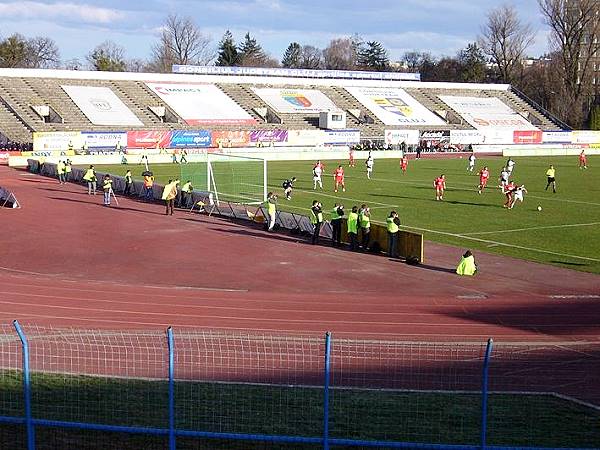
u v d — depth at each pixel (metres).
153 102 104.38
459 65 172.62
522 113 127.62
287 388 16.33
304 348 19.56
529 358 19.36
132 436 13.92
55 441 13.73
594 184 65.94
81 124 94.12
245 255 34.59
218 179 64.62
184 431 13.22
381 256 34.50
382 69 191.50
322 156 94.94
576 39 132.38
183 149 89.50
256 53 191.75
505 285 28.89
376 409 15.27
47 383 16.41
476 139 113.88
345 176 72.12
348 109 115.56
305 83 120.94
